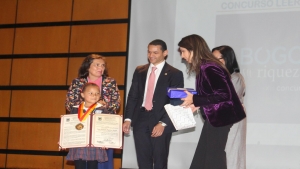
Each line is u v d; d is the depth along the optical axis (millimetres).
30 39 5898
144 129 4254
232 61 4168
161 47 4371
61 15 5816
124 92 5391
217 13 5184
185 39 3432
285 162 4738
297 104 4781
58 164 5586
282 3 4961
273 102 4859
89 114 3908
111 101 4160
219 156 3236
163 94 4281
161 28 5367
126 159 5277
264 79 4926
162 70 4379
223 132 3266
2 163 5785
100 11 5648
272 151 4797
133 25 5477
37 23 5898
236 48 5062
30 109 5770
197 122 5078
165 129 4184
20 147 5750
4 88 5910
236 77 4035
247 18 5066
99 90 3982
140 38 5430
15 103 5840
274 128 4824
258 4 5043
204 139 3342
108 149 4188
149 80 4379
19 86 5855
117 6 5586
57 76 5723
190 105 3482
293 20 4902
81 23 5715
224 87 3189
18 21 5980
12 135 5793
